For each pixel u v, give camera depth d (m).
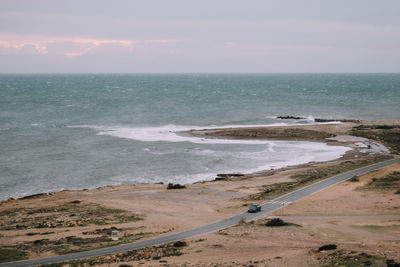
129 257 42.78
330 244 42.94
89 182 87.06
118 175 92.12
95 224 58.06
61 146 119.38
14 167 96.06
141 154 111.00
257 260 39.88
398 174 82.50
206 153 112.12
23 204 70.50
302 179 83.06
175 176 91.62
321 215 59.22
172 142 126.88
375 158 99.75
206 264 39.03
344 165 93.50
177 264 39.44
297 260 39.16
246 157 107.81
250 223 56.22
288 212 61.47
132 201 71.75
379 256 37.69
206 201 71.25
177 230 54.12
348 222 54.84
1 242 49.53
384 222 54.31
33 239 50.81
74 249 46.56
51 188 82.75
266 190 75.12
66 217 62.00
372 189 72.69
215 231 53.25
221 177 90.12
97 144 122.94
